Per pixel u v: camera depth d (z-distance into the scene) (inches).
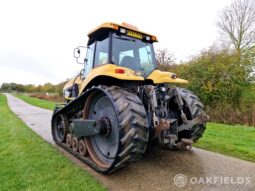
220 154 176.4
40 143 213.6
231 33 716.0
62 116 206.2
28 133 261.9
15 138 234.2
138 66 163.6
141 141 122.4
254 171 143.1
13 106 766.5
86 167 152.1
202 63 457.1
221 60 443.5
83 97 160.2
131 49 161.8
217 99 433.4
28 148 194.7
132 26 159.3
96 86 145.6
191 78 458.0
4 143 215.3
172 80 149.6
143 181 129.2
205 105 439.5
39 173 138.8
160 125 129.4
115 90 131.8
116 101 124.4
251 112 368.8
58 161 159.9
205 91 436.1
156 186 123.3
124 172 141.6
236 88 428.5
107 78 150.6
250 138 232.1
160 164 153.9
